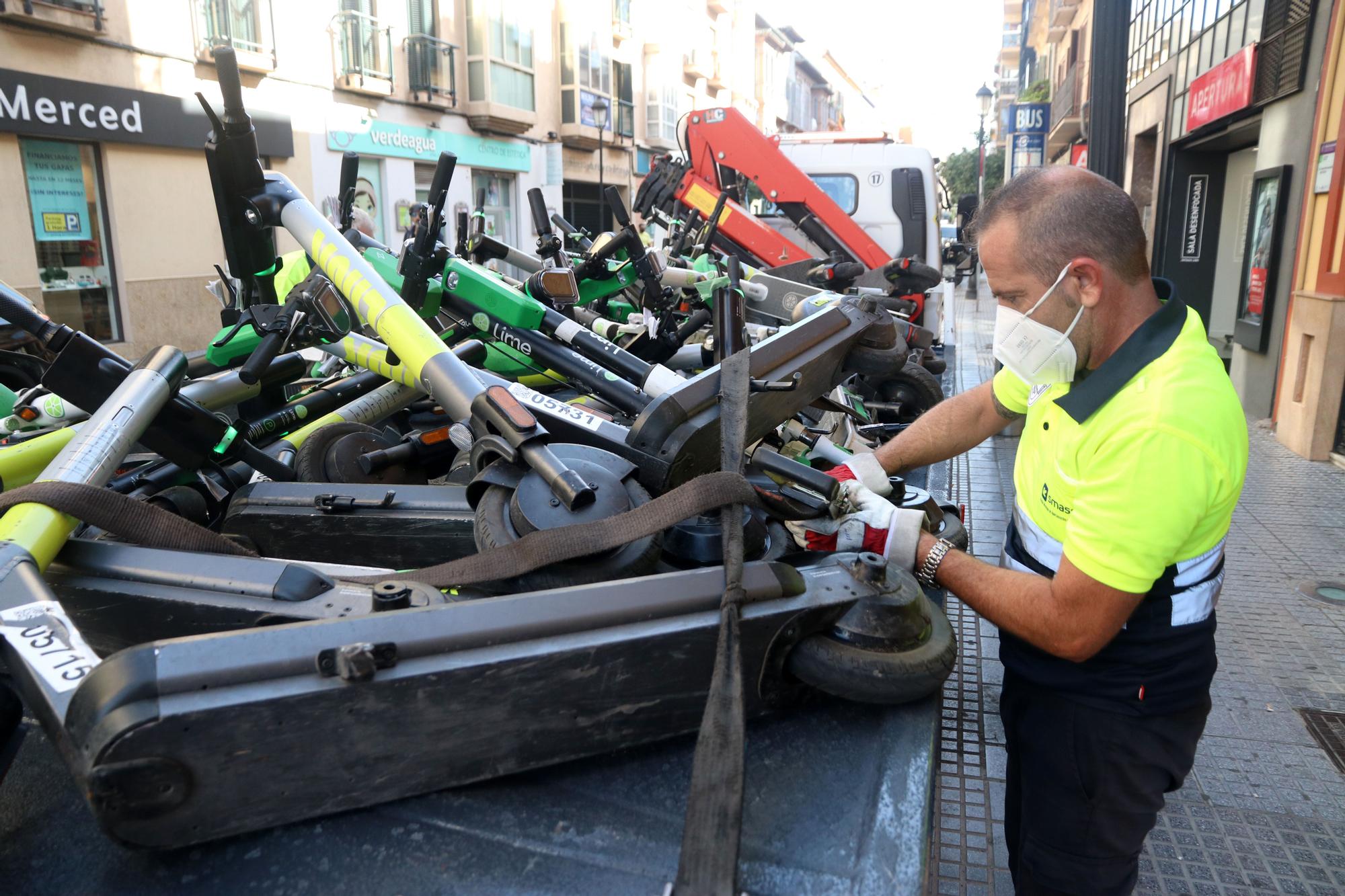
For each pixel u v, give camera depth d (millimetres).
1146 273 1373
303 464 2408
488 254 3547
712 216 6031
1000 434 6133
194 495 2121
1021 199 1366
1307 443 6422
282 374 2689
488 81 18594
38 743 1260
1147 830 1547
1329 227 6445
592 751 1146
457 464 2424
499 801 1119
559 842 1056
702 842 960
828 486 1769
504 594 1336
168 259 12492
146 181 12094
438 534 1768
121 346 11938
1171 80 12062
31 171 10812
